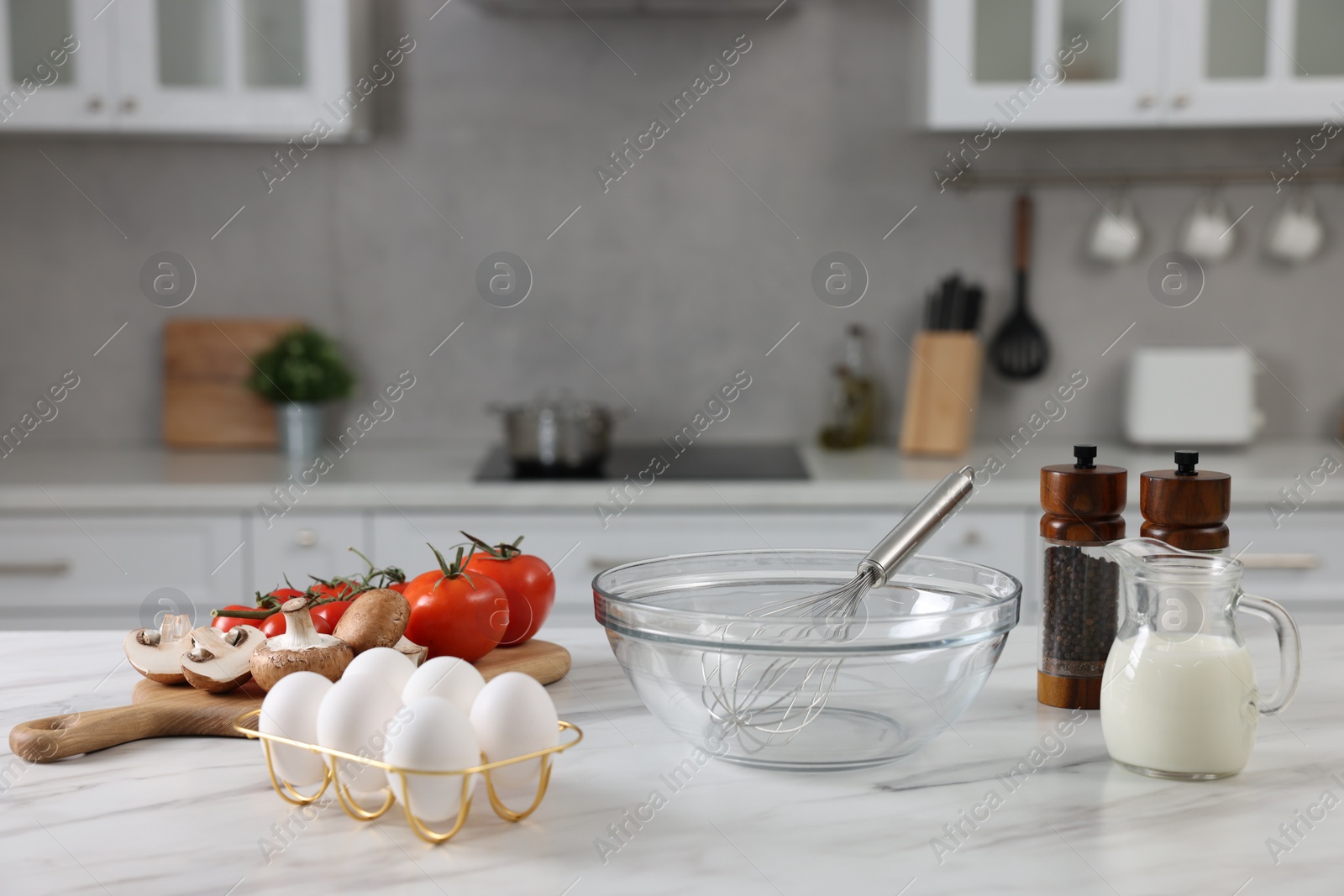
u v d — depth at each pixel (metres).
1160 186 2.53
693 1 2.36
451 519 2.08
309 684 0.75
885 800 0.76
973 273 2.57
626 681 1.04
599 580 0.88
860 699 0.77
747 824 0.72
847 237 2.57
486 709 0.71
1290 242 2.48
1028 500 2.03
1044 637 0.95
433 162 2.56
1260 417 2.47
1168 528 0.90
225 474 2.20
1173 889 0.63
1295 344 2.56
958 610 0.77
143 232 2.56
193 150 2.54
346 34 2.24
